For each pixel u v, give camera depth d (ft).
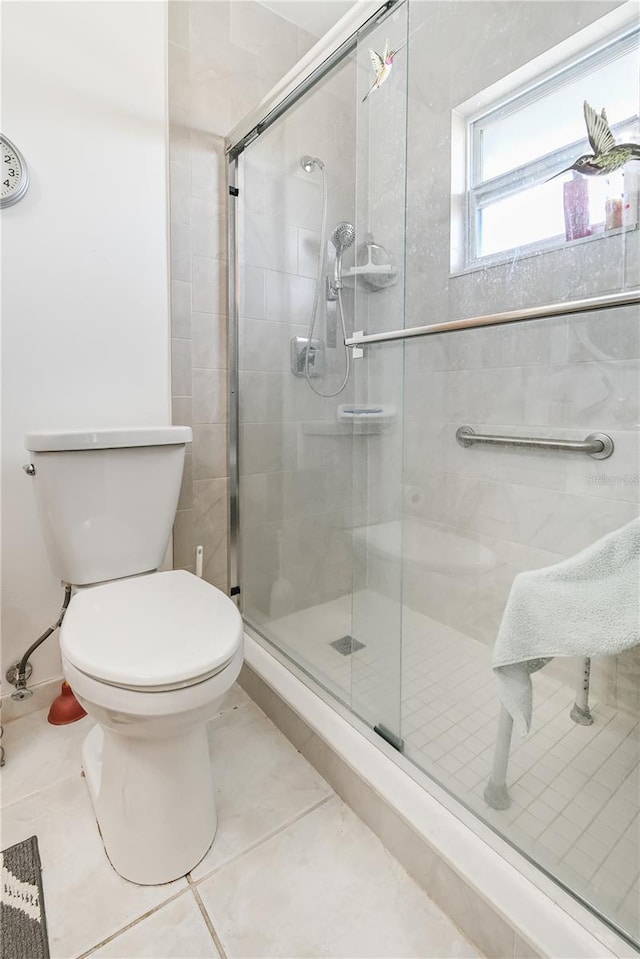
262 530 5.65
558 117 4.44
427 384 5.45
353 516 5.06
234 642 2.83
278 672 4.50
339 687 4.24
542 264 4.54
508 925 2.39
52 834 3.20
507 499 4.83
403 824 2.99
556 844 2.74
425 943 2.60
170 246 4.92
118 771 2.92
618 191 4.06
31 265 4.19
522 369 4.67
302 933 2.64
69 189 4.32
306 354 5.53
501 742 3.39
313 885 2.90
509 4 4.59
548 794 3.10
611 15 4.01
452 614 5.18
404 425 5.46
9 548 4.26
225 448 5.49
